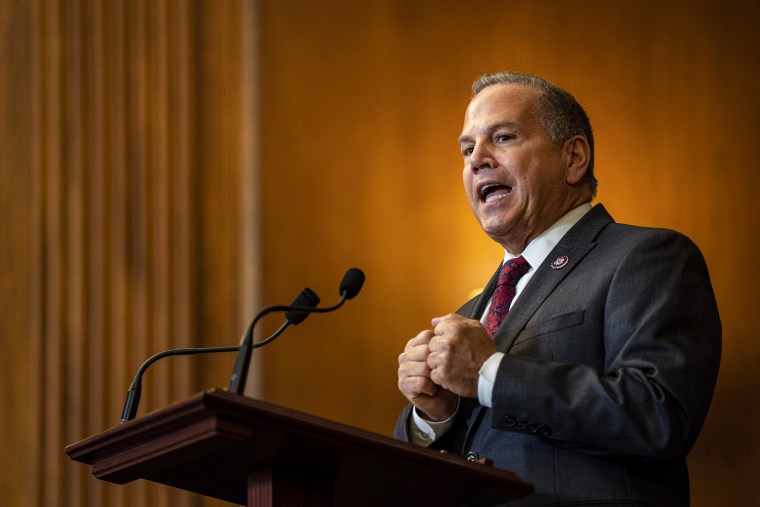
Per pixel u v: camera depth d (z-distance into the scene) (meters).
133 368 8.90
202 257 9.35
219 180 9.50
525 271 4.10
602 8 11.62
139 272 9.04
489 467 3.06
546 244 4.10
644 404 3.30
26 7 9.30
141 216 9.11
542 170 4.13
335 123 10.59
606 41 11.56
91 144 9.16
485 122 4.21
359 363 10.39
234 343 9.33
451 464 2.99
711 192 11.43
